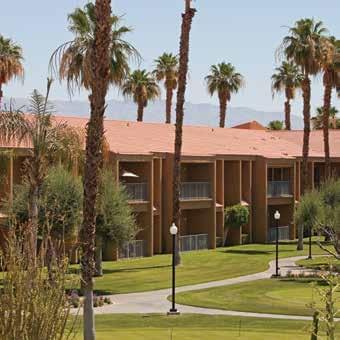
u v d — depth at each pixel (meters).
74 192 39.00
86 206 24.42
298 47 64.75
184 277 47.91
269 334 27.61
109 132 61.97
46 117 36.41
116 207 44.03
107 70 24.16
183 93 53.03
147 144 61.84
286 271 51.28
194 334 27.50
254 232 71.56
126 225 44.25
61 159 39.88
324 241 70.31
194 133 73.00
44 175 35.84
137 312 35.03
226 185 70.25
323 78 72.38
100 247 45.62
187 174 66.38
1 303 11.16
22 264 11.43
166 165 61.81
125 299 39.16
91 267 24.25
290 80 80.75
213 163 65.31
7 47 68.88
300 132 88.31
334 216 48.62
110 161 55.28
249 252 63.12
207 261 56.66
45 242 11.91
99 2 23.95
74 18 39.31
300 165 76.50
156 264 54.25
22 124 35.97
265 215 71.19
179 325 30.81
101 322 31.72
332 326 12.85
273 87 92.62
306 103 66.44
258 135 81.06
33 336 11.13
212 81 102.81
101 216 43.34
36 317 11.20
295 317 33.22
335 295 27.06
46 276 11.66
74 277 12.67
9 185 43.69
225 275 49.16
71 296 12.61
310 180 77.62
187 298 39.56
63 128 39.03
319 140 85.81
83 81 31.92
